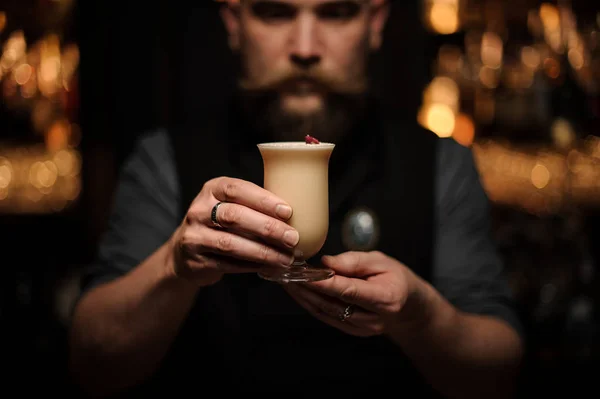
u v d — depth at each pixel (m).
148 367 1.61
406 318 1.44
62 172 3.02
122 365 1.59
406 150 1.92
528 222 2.90
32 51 2.93
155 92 2.96
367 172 1.89
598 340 2.70
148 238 1.81
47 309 2.82
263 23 1.81
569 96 2.94
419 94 3.02
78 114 2.98
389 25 2.99
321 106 1.85
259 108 1.87
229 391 1.83
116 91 2.97
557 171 2.96
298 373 1.81
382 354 1.85
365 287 1.32
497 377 1.63
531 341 2.74
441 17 2.99
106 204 2.99
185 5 2.94
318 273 1.32
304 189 1.34
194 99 2.96
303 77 1.83
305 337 1.83
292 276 1.29
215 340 1.82
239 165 1.90
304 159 1.34
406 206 1.87
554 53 2.93
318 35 1.80
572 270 2.81
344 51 1.83
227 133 1.94
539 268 2.83
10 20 2.89
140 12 2.94
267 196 1.25
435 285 1.84
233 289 1.83
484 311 1.74
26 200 2.94
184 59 2.95
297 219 1.34
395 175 1.89
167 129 1.99
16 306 2.77
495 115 3.05
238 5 1.91
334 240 1.87
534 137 3.03
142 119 2.97
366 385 1.83
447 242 1.86
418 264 1.84
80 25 2.94
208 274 1.33
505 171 3.02
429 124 3.02
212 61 2.95
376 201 1.88
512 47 3.04
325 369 1.82
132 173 1.91
